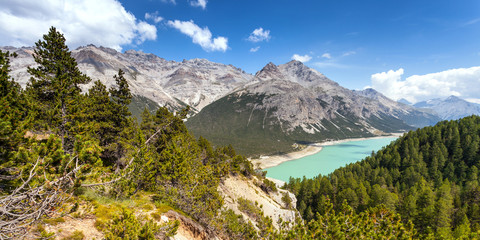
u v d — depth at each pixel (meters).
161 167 25.30
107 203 14.45
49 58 23.45
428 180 112.06
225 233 23.23
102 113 28.69
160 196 19.75
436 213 57.09
